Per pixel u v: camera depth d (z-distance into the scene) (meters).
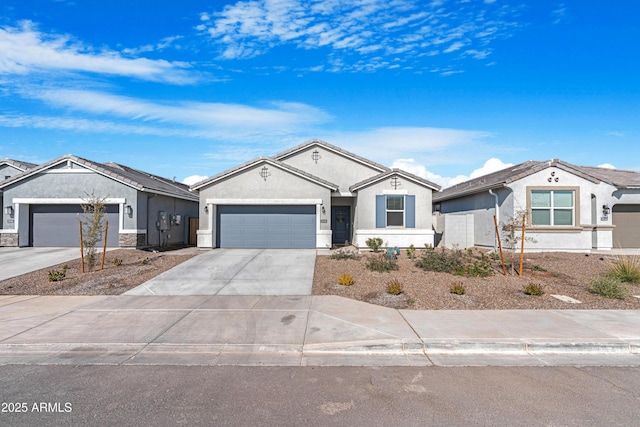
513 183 17.30
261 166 18.81
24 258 15.70
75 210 18.91
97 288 11.02
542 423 4.16
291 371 5.66
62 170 18.66
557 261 14.72
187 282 11.62
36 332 7.28
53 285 11.41
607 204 18.48
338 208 22.28
